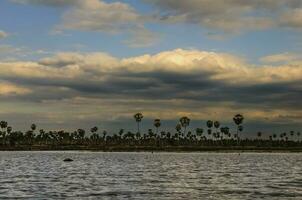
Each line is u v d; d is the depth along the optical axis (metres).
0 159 155.25
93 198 47.22
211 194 51.75
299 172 95.69
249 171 98.31
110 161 146.75
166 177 78.69
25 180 69.50
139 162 140.88
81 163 131.38
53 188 57.16
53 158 168.50
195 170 101.38
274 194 52.00
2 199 46.16
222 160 162.25
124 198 47.41
